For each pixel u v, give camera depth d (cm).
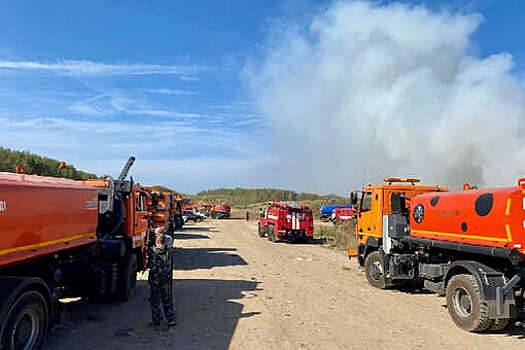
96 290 936
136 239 1133
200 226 4541
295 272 1555
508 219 784
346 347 729
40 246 657
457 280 861
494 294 803
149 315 918
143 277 1385
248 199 12250
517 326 864
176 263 1758
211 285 1273
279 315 932
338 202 7975
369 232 1334
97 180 1080
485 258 898
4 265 566
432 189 1296
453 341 770
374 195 1309
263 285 1282
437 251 1071
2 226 559
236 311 961
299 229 2719
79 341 746
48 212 680
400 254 1181
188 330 814
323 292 1193
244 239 3003
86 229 837
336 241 2592
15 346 593
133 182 1114
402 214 1214
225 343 743
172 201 2438
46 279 724
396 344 748
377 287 1270
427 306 1043
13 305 579
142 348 716
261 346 730
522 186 786
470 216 883
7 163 2786
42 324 645
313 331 818
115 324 850
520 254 771
